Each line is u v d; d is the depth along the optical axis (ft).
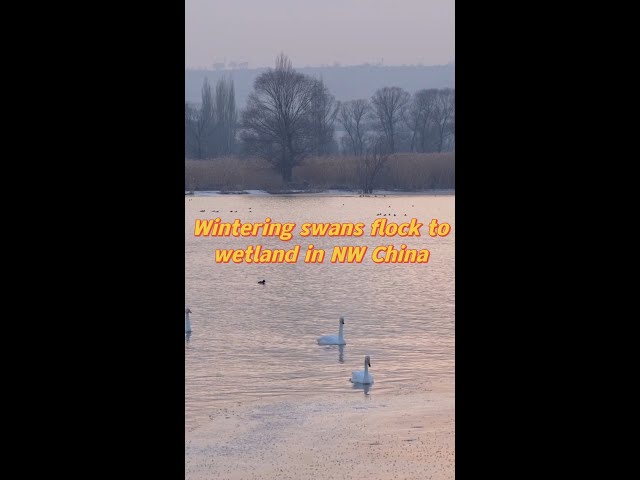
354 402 103.40
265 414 97.81
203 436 89.35
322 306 178.40
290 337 147.43
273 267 230.48
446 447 84.64
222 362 127.13
